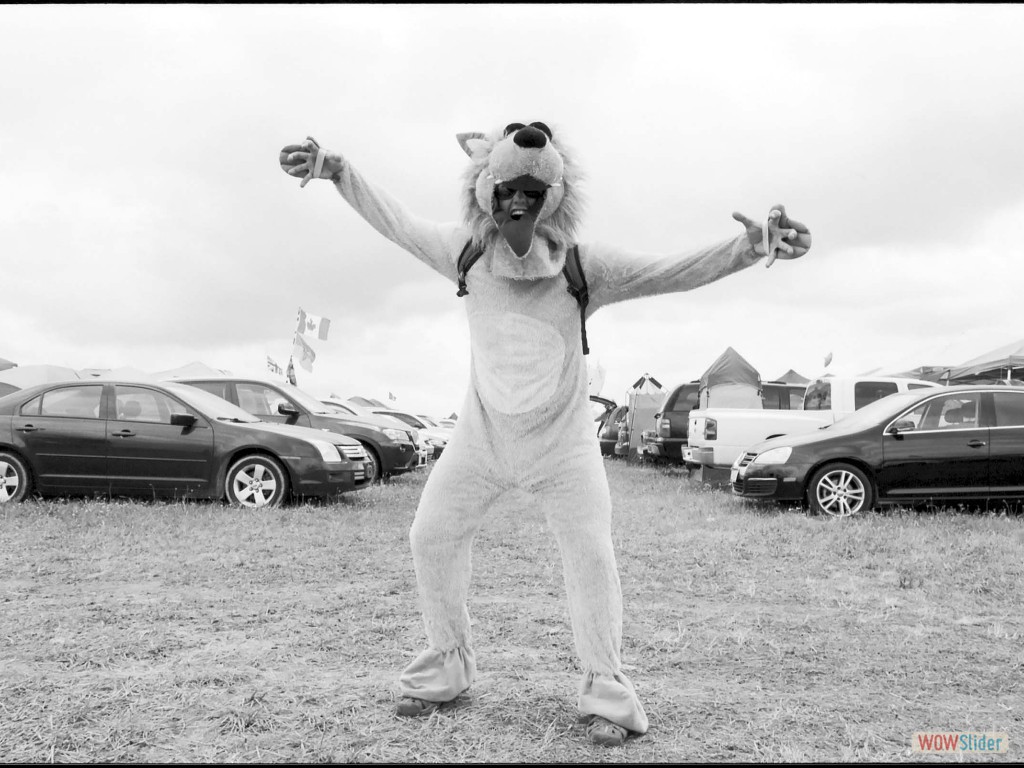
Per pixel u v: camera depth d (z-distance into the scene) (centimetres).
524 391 266
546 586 518
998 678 340
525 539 702
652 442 1589
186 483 883
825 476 871
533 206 256
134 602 467
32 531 703
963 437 859
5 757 250
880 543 676
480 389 276
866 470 870
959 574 561
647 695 313
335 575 550
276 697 304
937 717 294
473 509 285
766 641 394
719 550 659
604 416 2331
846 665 356
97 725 276
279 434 892
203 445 884
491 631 405
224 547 648
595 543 270
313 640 387
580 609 271
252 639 389
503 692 310
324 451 898
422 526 284
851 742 268
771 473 883
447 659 293
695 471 1263
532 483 274
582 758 253
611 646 271
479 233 269
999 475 852
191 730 273
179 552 626
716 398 1505
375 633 402
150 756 252
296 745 262
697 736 271
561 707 295
